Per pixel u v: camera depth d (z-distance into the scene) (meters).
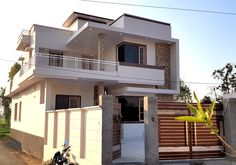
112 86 17.33
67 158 9.79
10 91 22.27
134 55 17.02
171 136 8.40
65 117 10.43
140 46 17.34
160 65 17.95
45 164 11.41
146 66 16.75
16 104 22.92
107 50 18.53
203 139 8.68
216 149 8.77
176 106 8.54
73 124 9.71
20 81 16.73
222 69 29.38
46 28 16.89
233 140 8.66
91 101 16.06
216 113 9.05
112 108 7.75
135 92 16.09
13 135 22.88
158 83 17.11
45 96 13.89
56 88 14.82
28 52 19.98
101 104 7.64
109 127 7.59
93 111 8.22
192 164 7.95
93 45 17.91
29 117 17.03
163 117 8.41
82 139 8.90
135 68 16.28
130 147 11.59
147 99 8.11
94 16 19.08
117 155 8.61
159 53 18.08
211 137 8.77
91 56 18.70
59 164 9.57
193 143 8.59
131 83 16.28
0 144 20.89
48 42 16.89
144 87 17.00
